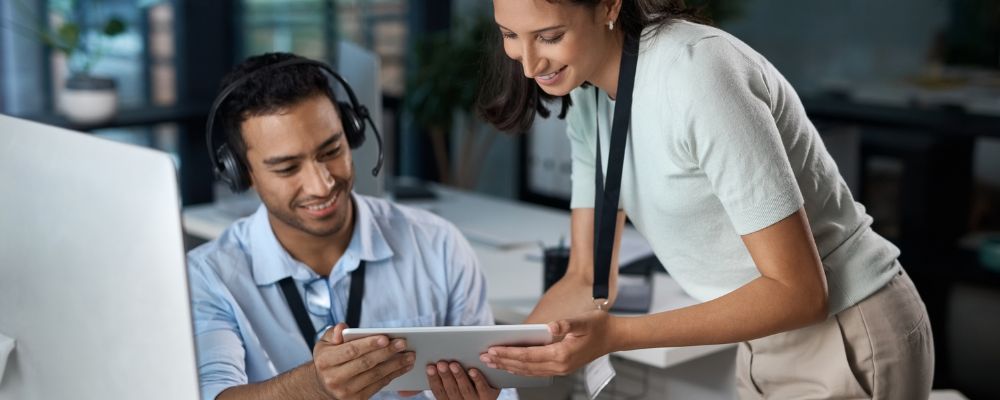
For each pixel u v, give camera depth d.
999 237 4.05
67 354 1.27
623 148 1.60
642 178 1.62
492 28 1.67
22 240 1.27
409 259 1.88
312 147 1.64
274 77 1.63
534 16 1.38
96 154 1.16
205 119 4.16
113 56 3.96
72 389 1.29
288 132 1.62
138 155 1.11
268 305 1.78
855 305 1.64
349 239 1.82
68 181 1.19
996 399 3.34
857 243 1.64
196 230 2.99
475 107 1.74
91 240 1.19
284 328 1.78
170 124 4.10
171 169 1.09
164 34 4.07
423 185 3.54
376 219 1.88
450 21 4.82
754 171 1.43
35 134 1.22
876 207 4.30
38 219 1.24
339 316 1.81
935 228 4.19
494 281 2.57
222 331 1.73
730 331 1.46
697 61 1.45
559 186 4.86
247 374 1.78
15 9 3.72
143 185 1.12
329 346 1.45
